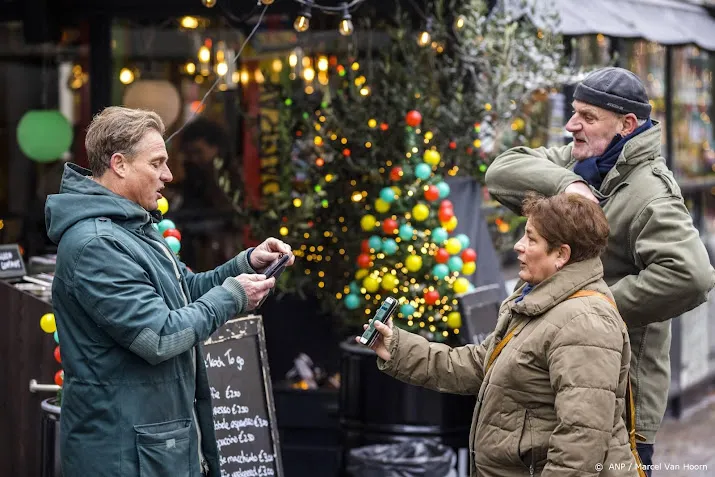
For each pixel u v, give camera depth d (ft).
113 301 15.07
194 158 32.32
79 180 15.87
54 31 31.96
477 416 16.35
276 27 30.73
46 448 20.40
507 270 33.83
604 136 18.47
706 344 42.14
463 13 28.43
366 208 27.68
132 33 32.45
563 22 30.17
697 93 44.29
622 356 15.67
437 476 24.03
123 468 15.29
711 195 44.93
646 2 37.68
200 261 32.40
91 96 32.35
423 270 26.61
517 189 18.81
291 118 29.48
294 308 30.81
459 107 28.14
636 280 17.57
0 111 36.47
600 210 15.99
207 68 32.30
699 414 40.52
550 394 15.47
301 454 29.63
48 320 20.98
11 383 23.76
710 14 41.86
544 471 15.02
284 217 29.27
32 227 36.35
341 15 26.78
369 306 27.58
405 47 28.30
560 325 15.25
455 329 26.22
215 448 16.97
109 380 15.42
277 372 31.01
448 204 26.43
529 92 29.78
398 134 27.48
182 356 16.07
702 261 17.38
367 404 26.50
